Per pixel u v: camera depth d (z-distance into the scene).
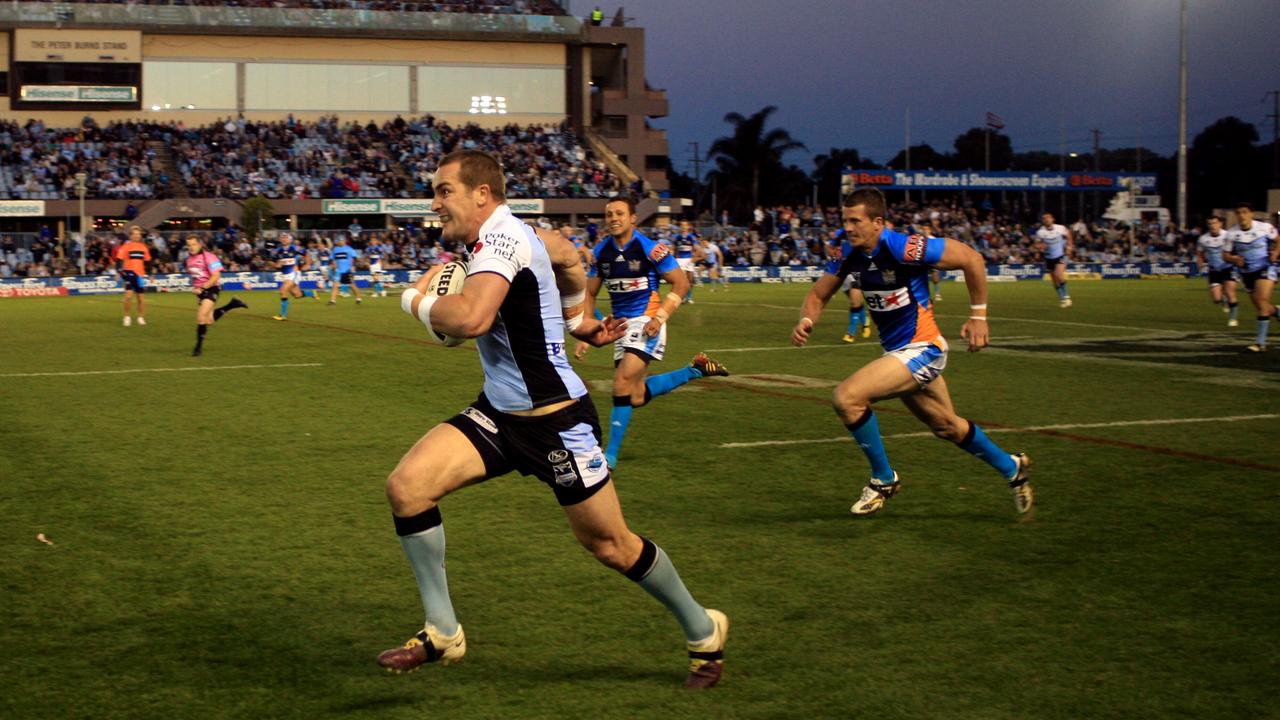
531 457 4.07
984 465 8.14
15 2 49.91
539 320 4.00
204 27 52.59
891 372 6.43
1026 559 5.71
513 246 3.88
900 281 6.54
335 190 49.16
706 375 8.85
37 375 13.77
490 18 56.22
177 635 4.60
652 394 8.52
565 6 60.75
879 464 6.62
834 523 6.46
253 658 4.34
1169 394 12.05
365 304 30.33
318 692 4.01
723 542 6.05
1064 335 19.69
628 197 8.54
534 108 57.84
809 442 9.14
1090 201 83.19
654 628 4.70
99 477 7.71
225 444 9.01
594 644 4.51
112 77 51.56
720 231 56.25
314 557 5.75
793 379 13.48
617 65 60.78
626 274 8.57
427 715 3.81
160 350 17.17
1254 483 7.49
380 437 9.35
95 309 28.72
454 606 4.97
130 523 6.44
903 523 6.46
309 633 4.63
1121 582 5.30
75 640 4.53
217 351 17.00
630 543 4.02
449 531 6.26
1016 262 54.31
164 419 10.29
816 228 55.69
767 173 74.75
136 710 3.83
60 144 47.94
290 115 54.12
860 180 60.19
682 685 4.07
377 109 55.81
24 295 36.88
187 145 49.88
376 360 15.62
